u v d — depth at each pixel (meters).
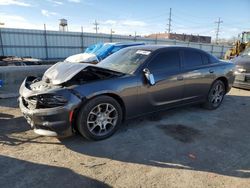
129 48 4.71
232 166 2.97
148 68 4.01
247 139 3.78
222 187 2.55
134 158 3.10
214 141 3.67
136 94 3.80
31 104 3.34
